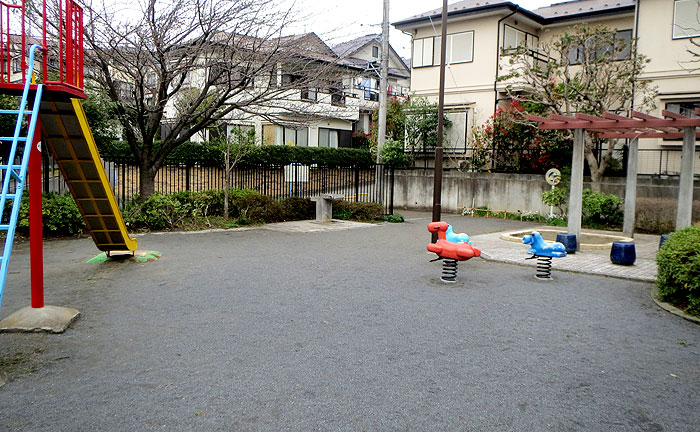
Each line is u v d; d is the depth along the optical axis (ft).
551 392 12.60
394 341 16.14
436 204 34.12
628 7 61.46
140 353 14.73
